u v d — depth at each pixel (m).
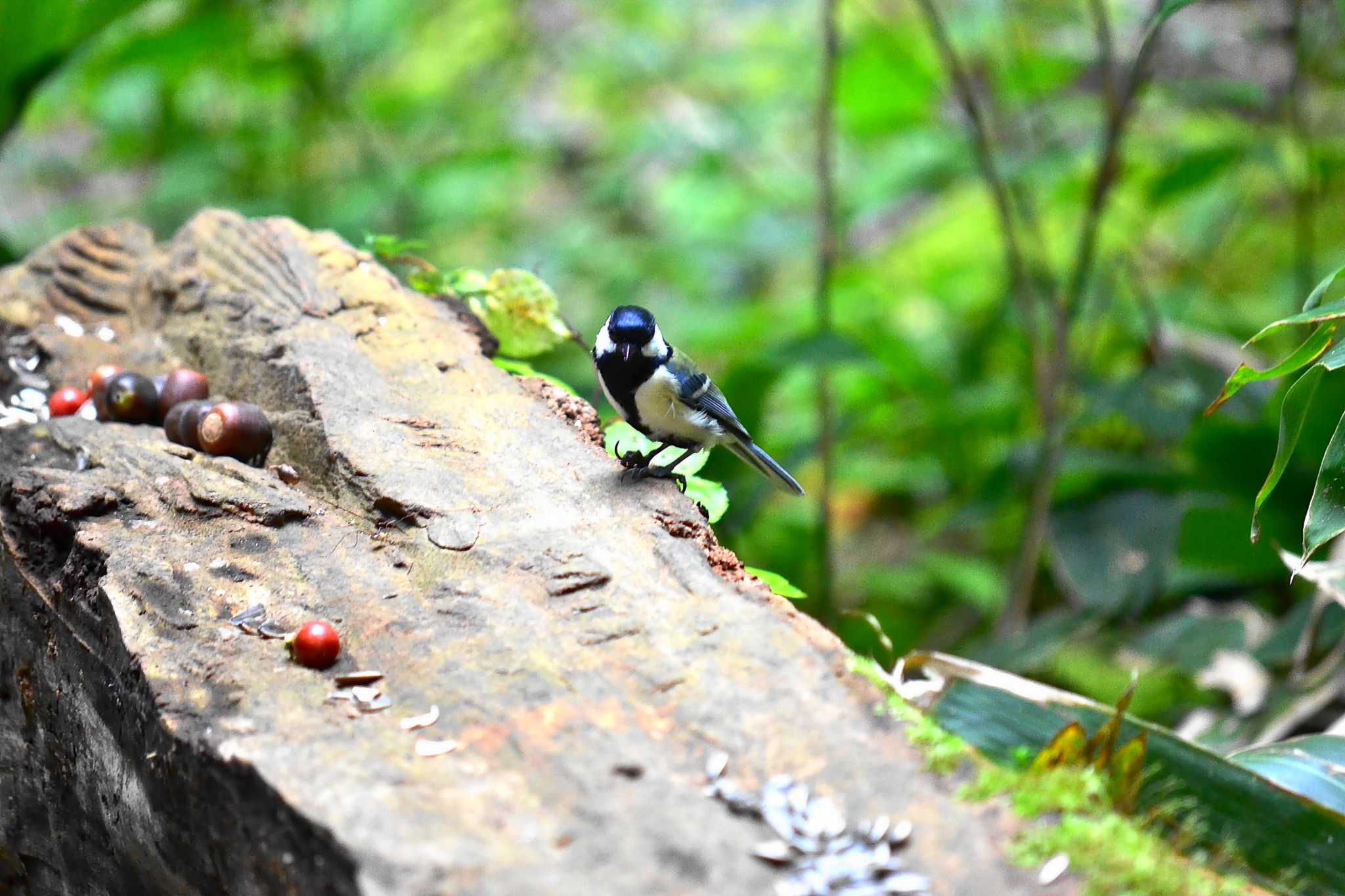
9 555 6.50
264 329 8.11
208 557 6.04
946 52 12.27
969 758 4.54
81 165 18.73
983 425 14.66
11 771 6.86
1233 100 12.34
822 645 5.20
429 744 4.66
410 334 8.13
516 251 17.50
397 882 3.89
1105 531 11.28
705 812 4.24
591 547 5.92
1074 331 15.38
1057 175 13.51
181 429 7.37
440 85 18.38
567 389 7.91
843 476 16.17
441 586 5.77
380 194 15.03
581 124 20.53
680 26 18.91
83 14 10.20
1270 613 11.44
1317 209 17.52
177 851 5.04
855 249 19.94
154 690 5.08
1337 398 8.95
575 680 4.98
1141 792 4.80
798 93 17.88
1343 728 6.86
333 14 15.84
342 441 6.87
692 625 5.30
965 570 13.98
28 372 8.70
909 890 3.93
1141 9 16.81
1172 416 11.26
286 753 4.54
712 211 17.89
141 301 9.12
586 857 4.04
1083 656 11.45
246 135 16.06
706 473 11.84
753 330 14.72
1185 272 17.00
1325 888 4.57
